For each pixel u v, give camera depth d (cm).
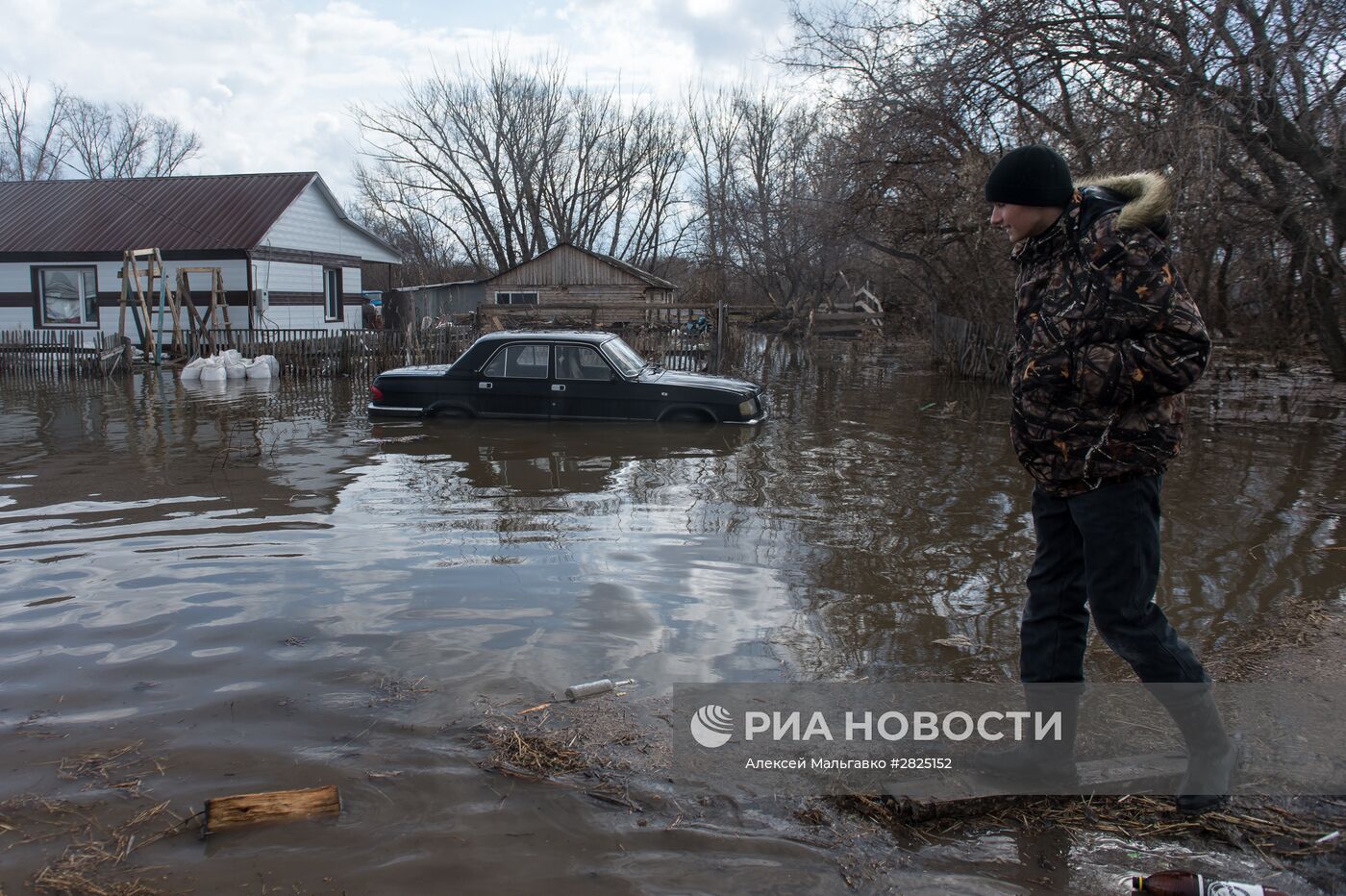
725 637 447
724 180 4303
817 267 3444
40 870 266
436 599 501
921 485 808
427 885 260
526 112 4297
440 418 1165
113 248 2234
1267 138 1270
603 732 349
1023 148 282
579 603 496
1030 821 288
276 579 536
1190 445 1027
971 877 262
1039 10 1373
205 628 459
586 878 263
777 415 1266
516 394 1142
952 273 2141
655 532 644
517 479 825
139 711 368
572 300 3241
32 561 570
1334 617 474
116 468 875
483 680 397
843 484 810
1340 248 1332
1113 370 265
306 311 2498
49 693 385
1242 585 531
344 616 475
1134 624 285
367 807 299
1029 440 292
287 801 295
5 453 964
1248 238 1418
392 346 1934
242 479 824
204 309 2266
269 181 2492
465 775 319
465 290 3344
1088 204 278
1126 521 280
